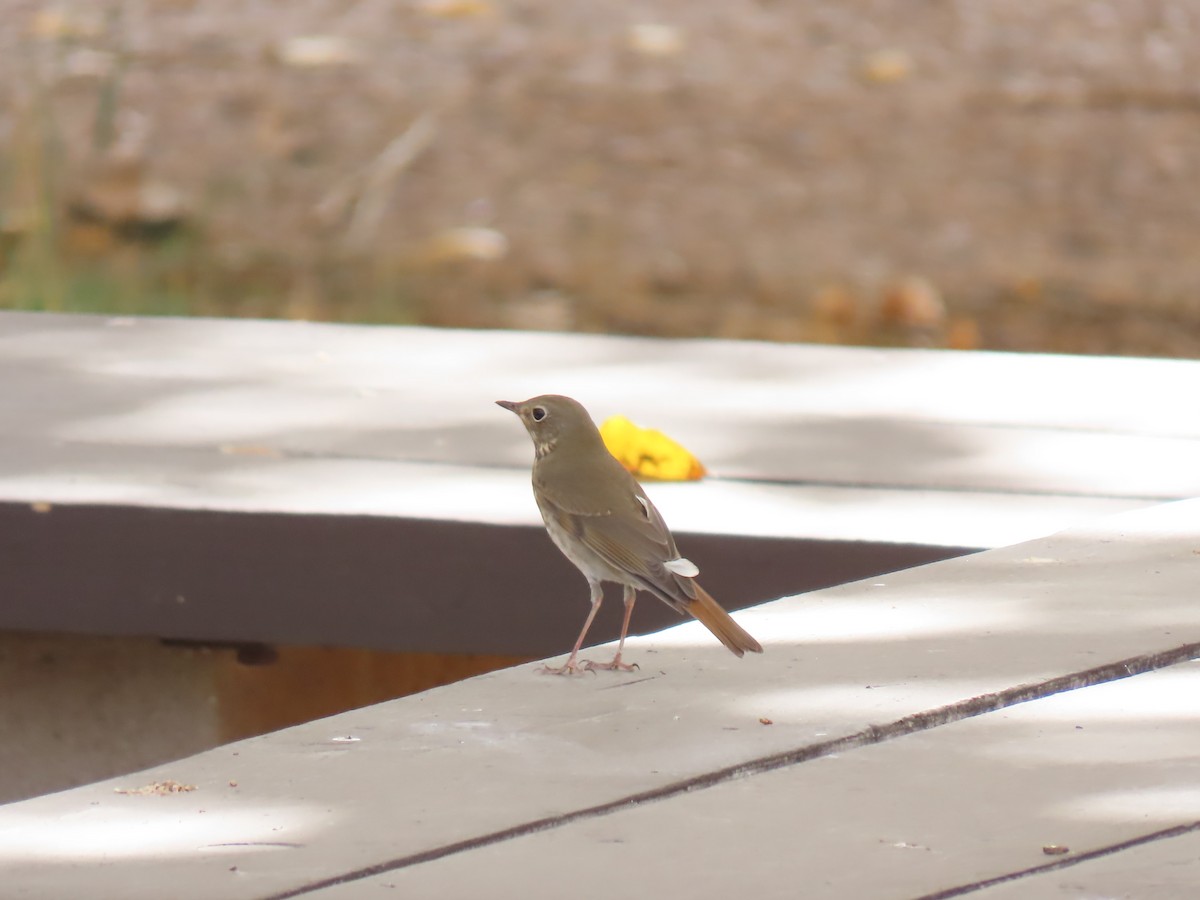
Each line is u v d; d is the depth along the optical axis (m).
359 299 20.30
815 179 23.00
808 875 4.37
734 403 11.41
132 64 24.88
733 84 25.11
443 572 9.03
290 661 10.23
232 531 9.13
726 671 5.98
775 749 5.25
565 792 4.95
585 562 7.85
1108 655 5.96
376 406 11.20
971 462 10.16
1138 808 4.75
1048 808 4.76
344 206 22.25
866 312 20.09
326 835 4.66
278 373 12.05
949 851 4.50
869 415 11.16
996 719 5.49
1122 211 22.44
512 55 25.61
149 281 20.38
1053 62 25.80
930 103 24.67
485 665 10.50
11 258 20.33
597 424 10.78
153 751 9.97
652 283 20.77
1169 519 7.70
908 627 6.36
